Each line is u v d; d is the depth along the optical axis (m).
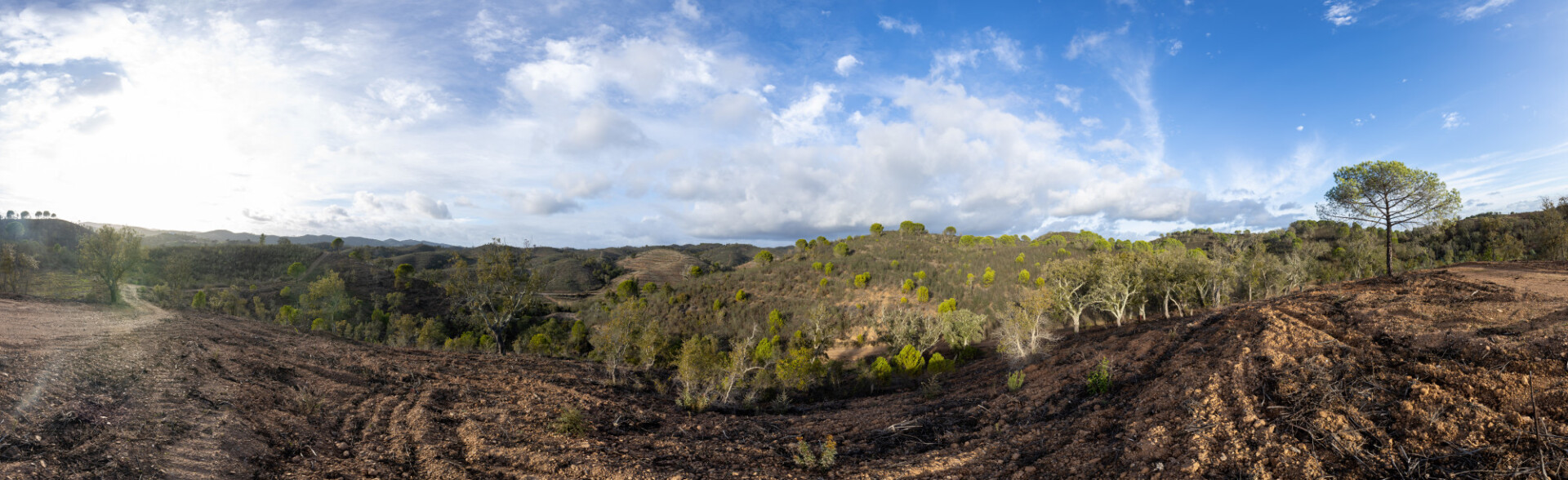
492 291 26.50
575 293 80.69
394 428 10.03
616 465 8.60
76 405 7.80
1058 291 31.27
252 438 8.25
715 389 18.00
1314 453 5.81
